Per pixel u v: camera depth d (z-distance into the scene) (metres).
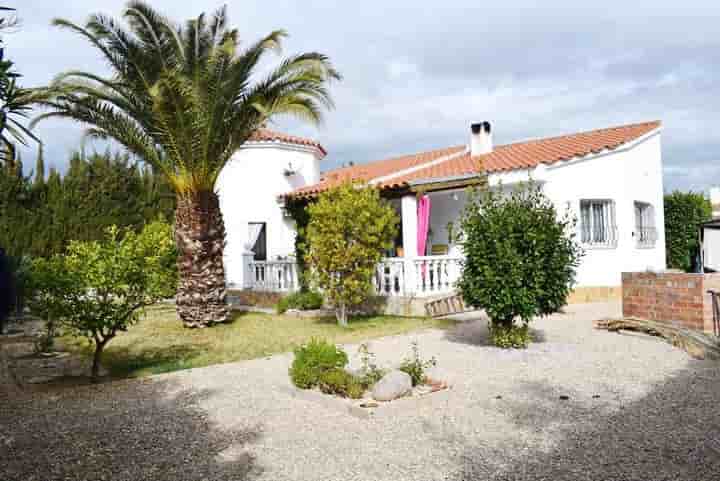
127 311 8.41
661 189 18.47
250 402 6.68
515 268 8.67
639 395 6.37
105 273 7.95
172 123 12.09
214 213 13.44
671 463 4.40
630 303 11.36
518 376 7.47
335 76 12.30
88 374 8.90
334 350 7.25
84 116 12.21
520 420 5.63
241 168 19.73
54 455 5.06
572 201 14.95
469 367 8.09
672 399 6.14
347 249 12.66
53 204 22.92
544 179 13.98
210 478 4.46
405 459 4.72
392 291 14.76
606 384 6.91
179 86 11.61
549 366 7.99
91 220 23.09
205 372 8.44
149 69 11.76
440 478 4.31
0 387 7.96
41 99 10.74
